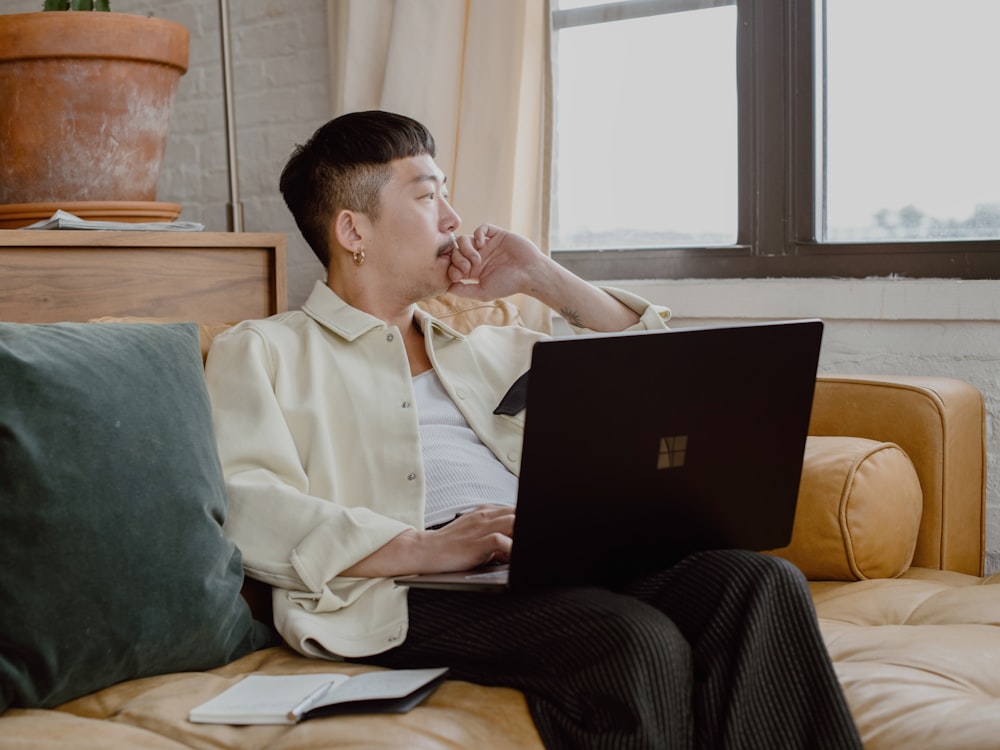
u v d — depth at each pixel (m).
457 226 1.73
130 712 1.18
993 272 2.19
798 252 2.39
